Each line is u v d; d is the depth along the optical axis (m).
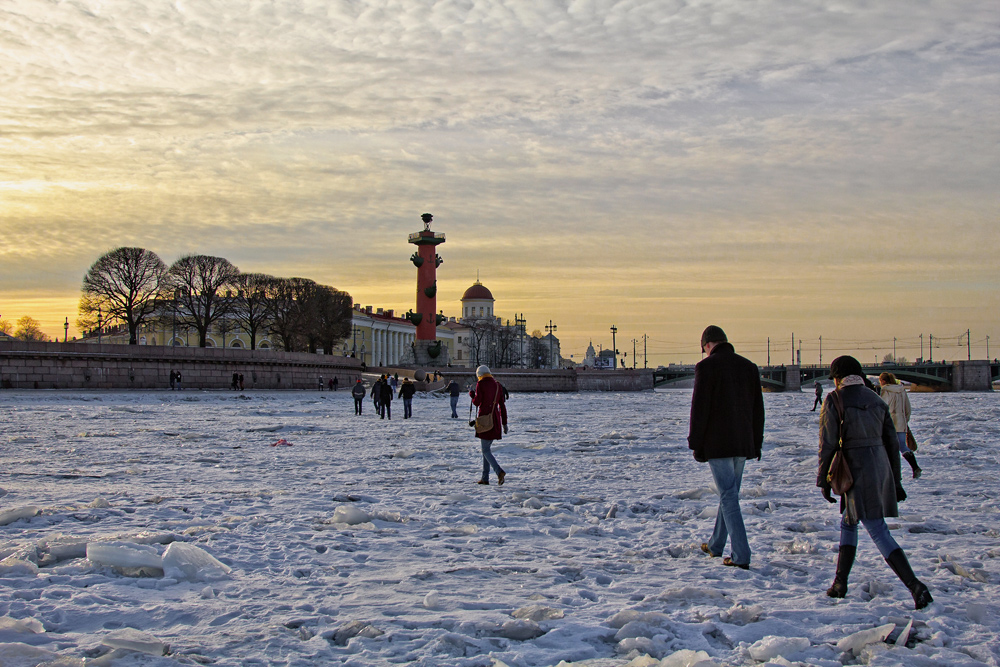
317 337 113.12
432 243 119.31
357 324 166.75
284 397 70.31
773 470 16.25
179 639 5.87
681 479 15.14
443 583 7.50
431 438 25.91
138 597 6.99
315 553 8.73
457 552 8.88
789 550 9.03
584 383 140.62
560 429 30.03
